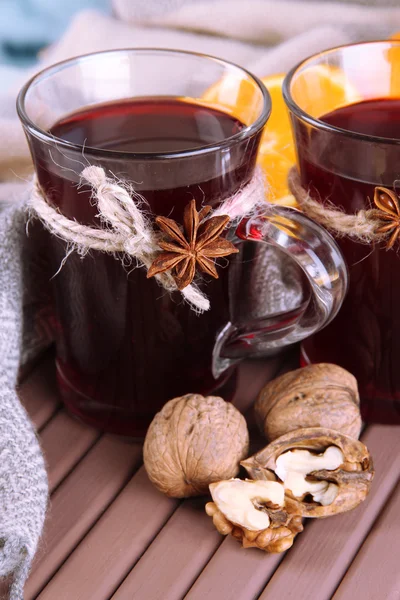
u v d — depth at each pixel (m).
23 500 0.45
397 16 0.69
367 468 0.47
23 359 0.53
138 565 0.46
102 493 0.49
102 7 0.79
